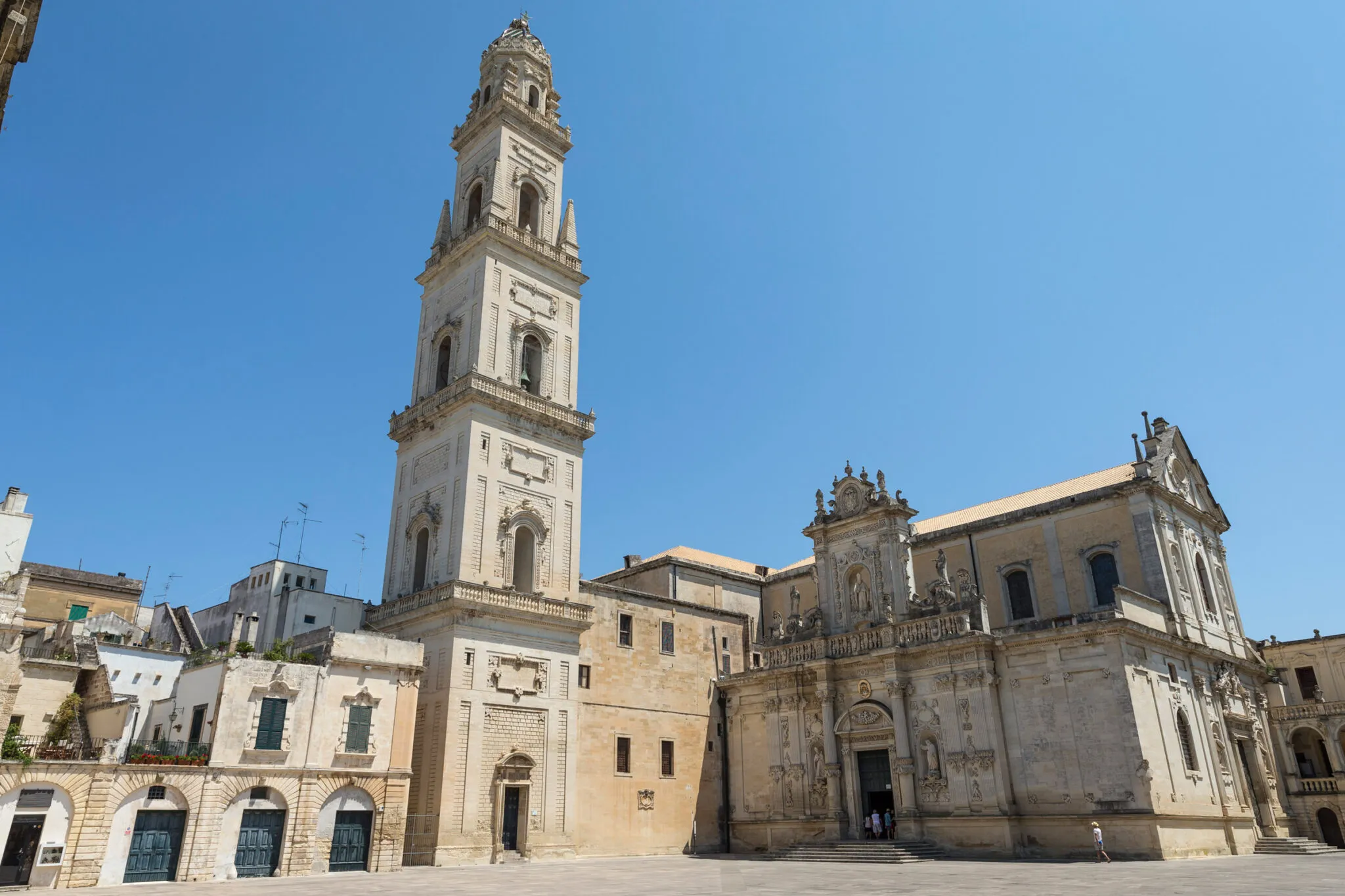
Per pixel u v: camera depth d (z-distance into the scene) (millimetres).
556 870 39312
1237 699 52438
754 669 57438
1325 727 61688
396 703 40844
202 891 28781
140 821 32625
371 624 51281
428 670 46281
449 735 43875
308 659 40000
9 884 29641
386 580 53062
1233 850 45000
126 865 31906
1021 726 45344
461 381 51219
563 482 54188
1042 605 52625
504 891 28828
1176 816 41281
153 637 63500
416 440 54500
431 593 47469
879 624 52625
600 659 53750
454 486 49906
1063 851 42188
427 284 59719
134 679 47812
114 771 32250
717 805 57438
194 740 36781
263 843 35406
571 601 52156
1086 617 44719
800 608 67562
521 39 64500
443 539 49219
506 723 46625
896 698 49125
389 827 38969
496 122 59625
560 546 52750
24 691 43406
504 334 54000
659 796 54188
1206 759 46656
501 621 47906
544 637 49812
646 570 67188
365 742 39250
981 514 60562
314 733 37656
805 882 31750
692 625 60281
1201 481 58250
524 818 46125
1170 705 45125
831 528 56812
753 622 65125
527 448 52656
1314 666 66688
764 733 56719
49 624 59906
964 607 49188
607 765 52031
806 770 53062
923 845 45000
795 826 52500
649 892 28094
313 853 36469
